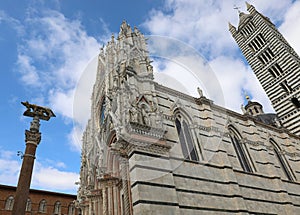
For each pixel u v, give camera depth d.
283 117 51.69
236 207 20.17
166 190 16.41
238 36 69.12
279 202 25.20
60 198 54.56
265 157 28.97
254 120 33.78
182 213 16.80
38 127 17.61
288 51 55.62
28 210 49.62
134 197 15.43
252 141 30.30
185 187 18.41
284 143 36.03
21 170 15.38
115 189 22.11
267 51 59.56
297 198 27.92
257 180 25.42
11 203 48.62
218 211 18.86
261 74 59.47
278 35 61.16
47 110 18.69
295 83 51.41
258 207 22.77
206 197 19.05
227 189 21.12
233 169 24.06
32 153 16.22
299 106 50.72
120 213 20.47
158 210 15.17
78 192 31.70
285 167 32.28
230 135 28.70
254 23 65.38
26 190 14.71
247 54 64.69
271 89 56.09
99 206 24.00
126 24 27.56
